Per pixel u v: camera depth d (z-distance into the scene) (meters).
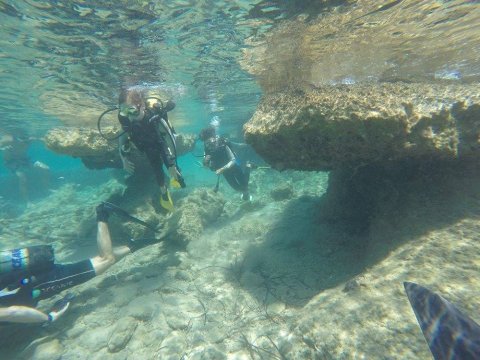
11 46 8.03
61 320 5.34
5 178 21.05
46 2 6.12
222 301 5.32
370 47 9.12
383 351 2.90
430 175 4.91
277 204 10.27
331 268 5.51
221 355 4.10
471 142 4.52
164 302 5.40
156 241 7.07
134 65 9.82
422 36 8.45
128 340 4.62
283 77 10.50
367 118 3.91
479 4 6.75
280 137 4.87
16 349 4.77
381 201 5.36
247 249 7.11
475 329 1.71
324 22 7.46
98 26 7.12
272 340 4.20
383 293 3.50
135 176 10.55
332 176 7.20
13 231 11.26
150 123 5.95
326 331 3.42
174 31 7.67
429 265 3.60
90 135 9.42
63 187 19.06
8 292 4.67
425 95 4.50
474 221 4.04
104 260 5.88
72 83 11.20
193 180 20.48
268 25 7.56
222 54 9.71
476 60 10.49
